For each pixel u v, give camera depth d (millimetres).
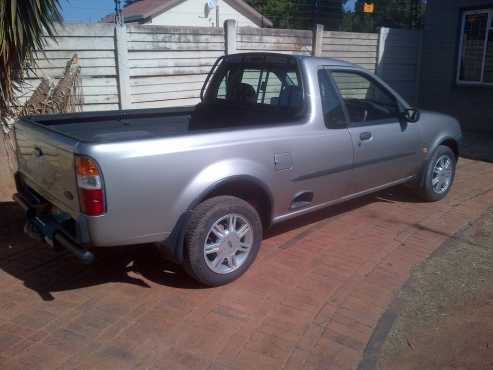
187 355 3031
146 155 3287
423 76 12633
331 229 5098
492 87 11156
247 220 3871
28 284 3883
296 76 4441
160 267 4184
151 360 2979
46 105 5566
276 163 4031
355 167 4824
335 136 4520
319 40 10383
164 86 8234
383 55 11859
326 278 4043
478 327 3416
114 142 3203
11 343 3125
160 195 3393
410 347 3191
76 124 4508
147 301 3639
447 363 3035
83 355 3018
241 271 3936
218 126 5211
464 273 4195
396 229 5137
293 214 4406
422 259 4449
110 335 3219
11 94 5598
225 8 24172
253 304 3621
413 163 5602
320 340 3217
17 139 4305
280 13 28672
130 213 3303
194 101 8734
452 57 11836
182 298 3688
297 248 4605
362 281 4012
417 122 5547
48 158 3586
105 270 4125
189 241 3580
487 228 5215
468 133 11320
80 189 3180
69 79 6410
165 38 8031
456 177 7320
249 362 2984
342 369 2951
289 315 3492
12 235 4797
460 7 11453
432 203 6020
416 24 15617
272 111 4637
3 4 4742
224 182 3672
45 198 3824
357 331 3330
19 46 5062
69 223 3492
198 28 8422
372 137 4934
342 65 4777
